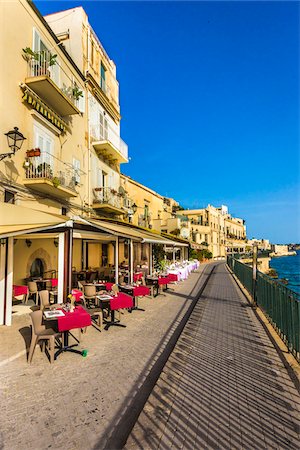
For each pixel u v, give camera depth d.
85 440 3.23
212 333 7.41
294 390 4.42
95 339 6.84
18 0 10.63
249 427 3.51
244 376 4.89
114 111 21.14
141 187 27.16
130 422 3.55
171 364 5.42
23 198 10.69
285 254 147.88
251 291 13.34
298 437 3.34
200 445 3.19
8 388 4.43
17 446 3.13
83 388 4.43
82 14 16.58
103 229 10.53
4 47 9.88
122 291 10.46
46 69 11.69
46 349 6.11
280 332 6.98
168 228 37.28
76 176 14.91
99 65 18.75
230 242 77.12
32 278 12.07
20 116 10.61
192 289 15.70
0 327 7.66
